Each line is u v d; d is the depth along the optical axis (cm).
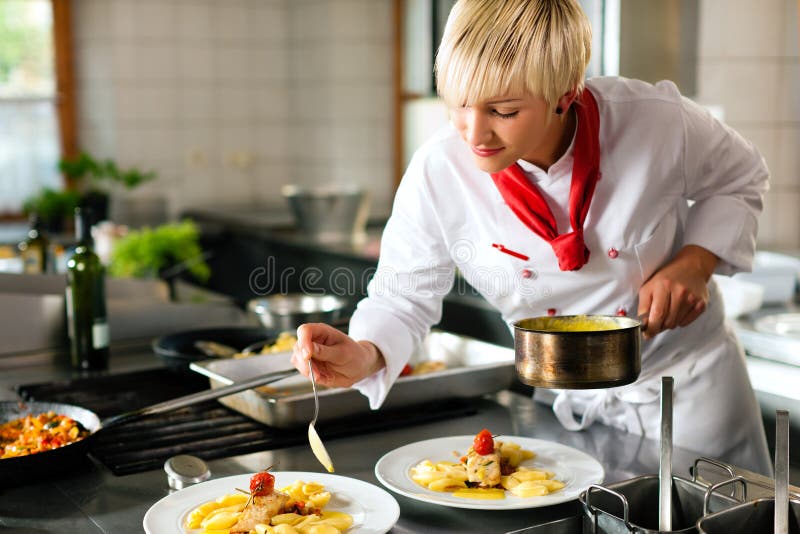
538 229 146
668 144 147
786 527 97
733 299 247
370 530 109
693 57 323
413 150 558
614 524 102
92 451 144
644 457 140
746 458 167
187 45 586
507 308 163
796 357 213
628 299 155
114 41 565
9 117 573
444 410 168
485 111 116
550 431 155
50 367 204
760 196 158
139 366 206
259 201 622
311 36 581
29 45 576
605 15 323
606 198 147
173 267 312
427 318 160
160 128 586
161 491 128
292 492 118
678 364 164
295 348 134
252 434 152
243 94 607
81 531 114
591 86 148
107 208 420
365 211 458
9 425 150
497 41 111
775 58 324
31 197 527
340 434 153
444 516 117
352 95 555
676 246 163
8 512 121
